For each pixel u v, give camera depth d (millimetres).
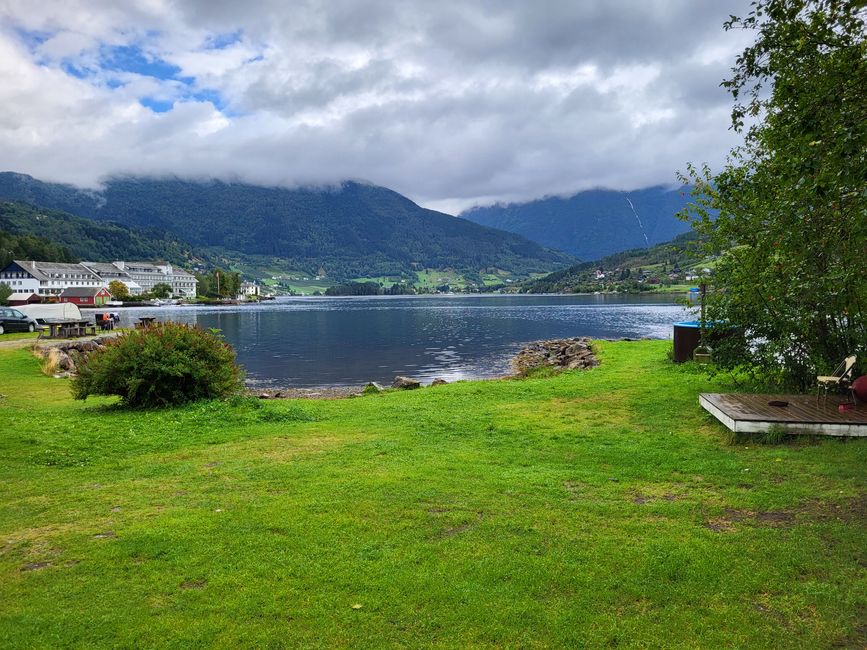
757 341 13289
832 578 4555
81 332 37500
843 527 5414
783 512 5957
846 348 10789
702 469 7539
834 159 6043
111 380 13156
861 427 8359
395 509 6156
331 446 9414
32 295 82062
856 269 8516
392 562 4918
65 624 4078
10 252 145250
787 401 10008
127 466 8398
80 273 148625
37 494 7051
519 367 30359
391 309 117312
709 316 13086
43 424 11227
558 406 12844
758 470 7395
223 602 4328
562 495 6621
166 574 4781
